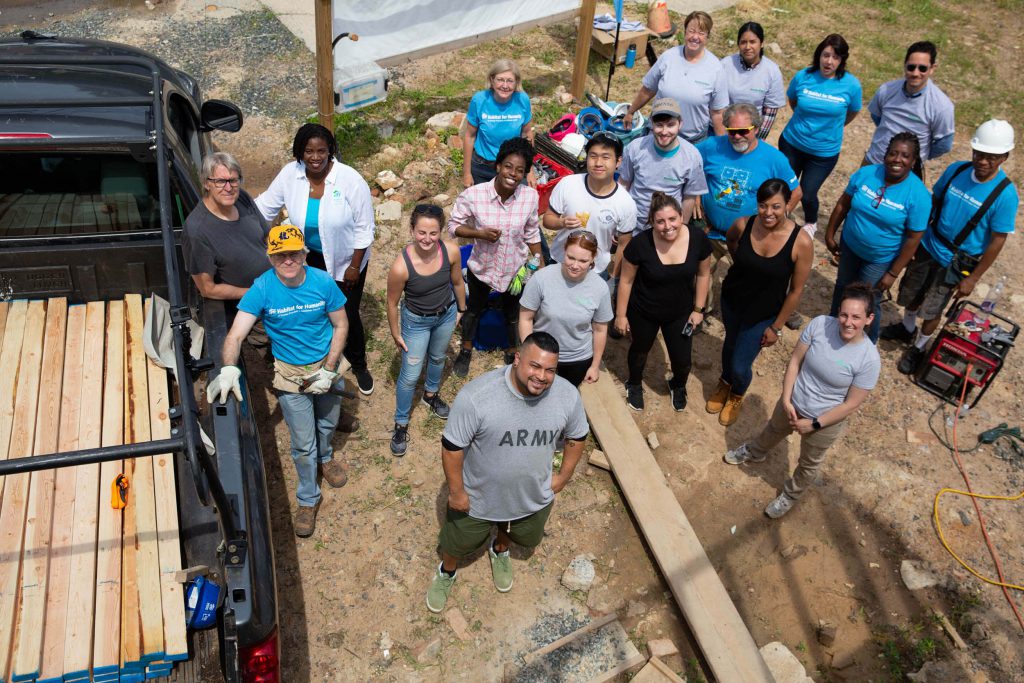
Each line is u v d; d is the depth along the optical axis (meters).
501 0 7.91
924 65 6.09
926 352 6.24
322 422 4.51
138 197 4.32
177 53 8.98
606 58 10.06
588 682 4.13
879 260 5.58
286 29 9.72
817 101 6.57
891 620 4.63
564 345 4.69
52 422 3.65
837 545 5.00
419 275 4.44
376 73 7.20
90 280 4.39
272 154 7.67
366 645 4.18
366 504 4.84
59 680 2.79
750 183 5.57
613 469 5.10
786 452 5.57
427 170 7.64
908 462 5.56
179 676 2.99
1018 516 5.26
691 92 6.75
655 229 4.82
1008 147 5.22
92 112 4.31
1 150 3.92
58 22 9.41
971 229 5.50
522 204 5.06
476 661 4.17
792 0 11.99
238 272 4.25
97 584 3.04
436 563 4.59
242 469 3.34
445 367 5.88
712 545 4.94
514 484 3.70
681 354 5.40
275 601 3.19
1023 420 5.99
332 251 4.92
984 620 4.65
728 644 4.20
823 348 4.38
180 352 3.11
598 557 4.77
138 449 2.42
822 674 4.35
